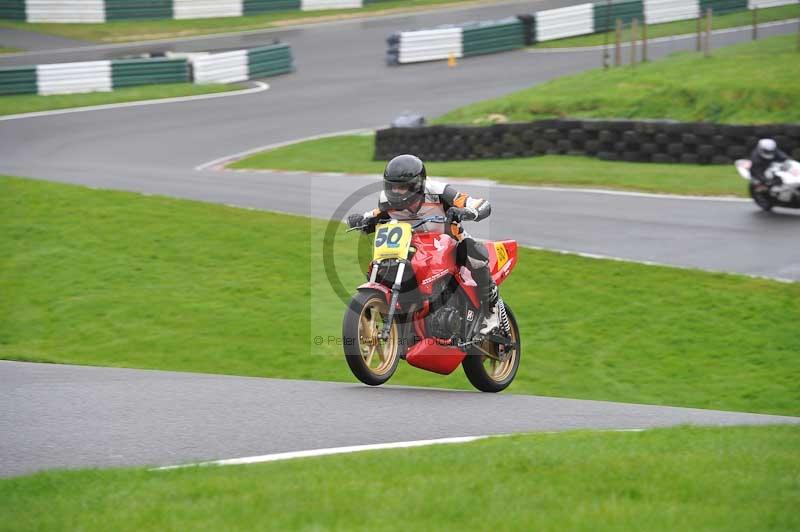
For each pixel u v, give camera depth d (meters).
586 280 36.34
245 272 39.66
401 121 78.00
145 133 83.81
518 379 29.11
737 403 26.80
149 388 21.83
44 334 33.97
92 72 99.50
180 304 36.41
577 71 98.62
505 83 96.88
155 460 15.51
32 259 41.75
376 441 16.77
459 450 15.01
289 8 140.38
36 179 56.50
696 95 72.25
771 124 57.00
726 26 117.06
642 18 121.00
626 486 12.84
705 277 35.38
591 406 21.59
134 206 49.50
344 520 11.47
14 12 128.12
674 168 58.66
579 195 50.91
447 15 137.50
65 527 11.40
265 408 19.42
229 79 106.94
